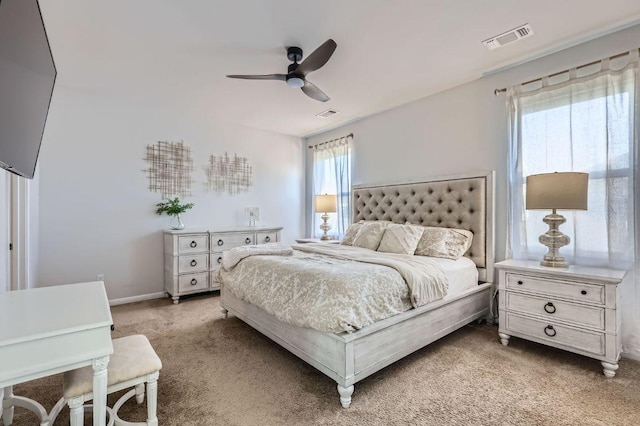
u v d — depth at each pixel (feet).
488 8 6.66
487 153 10.09
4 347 3.04
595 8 6.67
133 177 12.53
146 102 12.44
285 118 14.49
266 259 8.48
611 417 5.31
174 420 5.30
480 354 7.70
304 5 6.54
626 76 7.34
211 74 9.84
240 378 6.68
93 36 7.65
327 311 5.85
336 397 5.98
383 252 10.03
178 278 12.26
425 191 11.41
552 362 7.27
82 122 11.43
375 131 13.85
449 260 9.12
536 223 8.82
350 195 14.89
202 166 14.37
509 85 9.54
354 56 8.71
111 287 12.05
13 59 3.47
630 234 7.27
